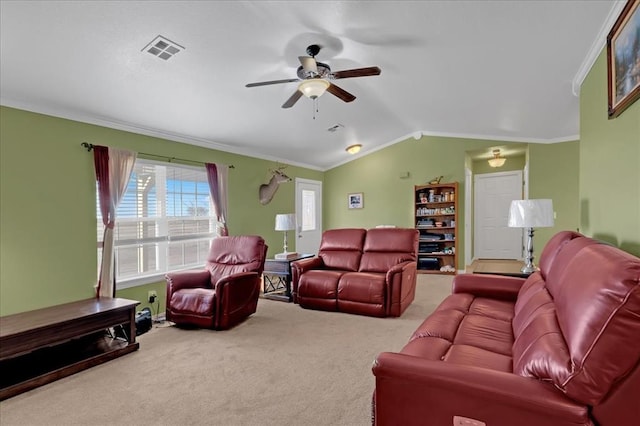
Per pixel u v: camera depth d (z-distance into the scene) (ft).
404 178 22.16
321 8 7.75
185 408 6.53
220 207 15.89
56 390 7.29
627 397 3.09
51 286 10.25
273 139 17.24
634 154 6.18
